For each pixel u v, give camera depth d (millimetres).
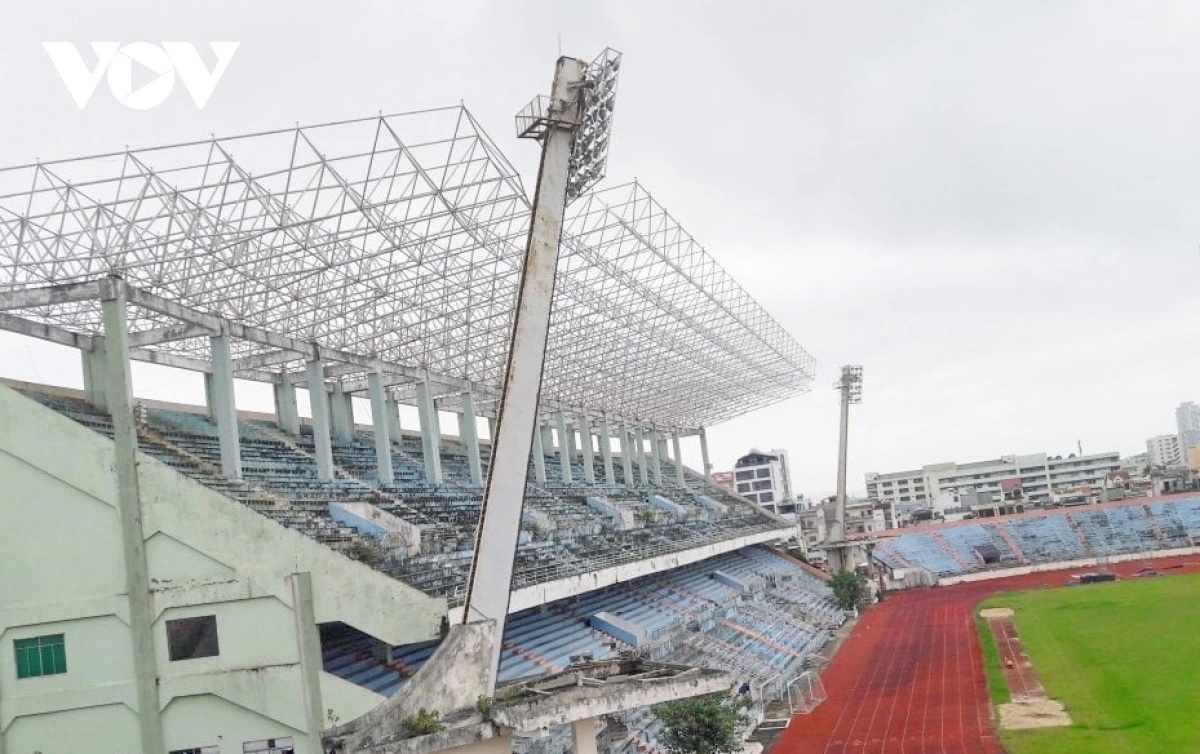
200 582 31016
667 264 52094
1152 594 80312
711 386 88312
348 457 57094
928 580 108562
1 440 31453
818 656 67625
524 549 49312
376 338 48469
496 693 28016
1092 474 198000
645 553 59250
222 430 38406
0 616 30844
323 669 32156
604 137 32469
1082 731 41469
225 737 30578
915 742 43062
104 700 30656
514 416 30234
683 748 37406
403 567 37719
